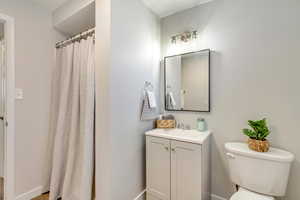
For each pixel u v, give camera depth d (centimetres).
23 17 170
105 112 136
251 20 148
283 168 116
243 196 121
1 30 181
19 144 168
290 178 132
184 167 145
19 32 167
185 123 188
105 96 136
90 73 152
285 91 134
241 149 134
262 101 144
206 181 153
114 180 136
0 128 203
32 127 179
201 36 177
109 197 133
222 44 164
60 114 178
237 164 134
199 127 171
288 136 133
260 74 145
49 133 194
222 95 164
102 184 137
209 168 166
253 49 148
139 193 169
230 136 160
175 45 196
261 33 144
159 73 206
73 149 167
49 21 194
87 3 153
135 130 164
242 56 153
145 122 180
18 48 167
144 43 176
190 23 185
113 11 134
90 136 150
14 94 163
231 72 159
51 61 197
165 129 183
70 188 167
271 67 140
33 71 180
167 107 201
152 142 163
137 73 165
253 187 126
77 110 170
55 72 196
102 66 137
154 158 162
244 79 152
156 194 160
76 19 178
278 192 119
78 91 171
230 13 159
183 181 145
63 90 181
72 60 179
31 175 178
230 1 159
